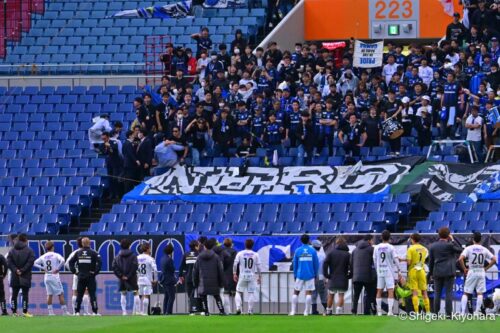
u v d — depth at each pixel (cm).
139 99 8812
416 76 8688
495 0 9538
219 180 8425
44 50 10312
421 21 10406
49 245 6719
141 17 10512
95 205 8731
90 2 10738
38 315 6538
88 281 6562
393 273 6122
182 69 9419
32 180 8906
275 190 8244
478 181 7894
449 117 8356
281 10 10475
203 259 6275
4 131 9381
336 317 5803
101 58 10150
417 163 8162
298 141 8450
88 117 9381
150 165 8644
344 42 10388
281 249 7050
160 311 6869
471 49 8788
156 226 8188
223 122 8644
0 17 10575
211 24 10331
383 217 7794
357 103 8631
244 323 5478
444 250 5841
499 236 6700
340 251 6284
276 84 8962
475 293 6388
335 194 8088
